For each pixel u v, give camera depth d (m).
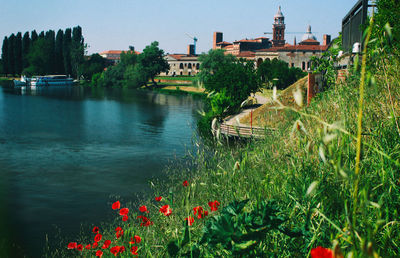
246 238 2.20
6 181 17.64
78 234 10.86
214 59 78.06
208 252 2.75
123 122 38.78
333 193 2.34
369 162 2.53
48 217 12.70
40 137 29.56
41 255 9.48
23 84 111.25
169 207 4.07
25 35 125.81
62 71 125.62
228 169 3.98
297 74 55.81
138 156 22.89
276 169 3.65
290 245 2.53
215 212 3.57
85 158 22.55
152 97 75.06
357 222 2.04
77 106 54.50
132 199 14.26
